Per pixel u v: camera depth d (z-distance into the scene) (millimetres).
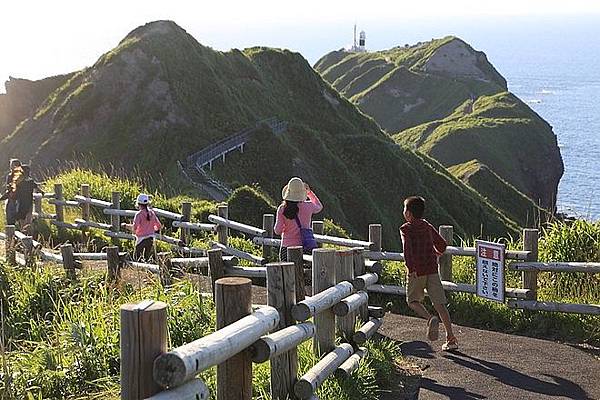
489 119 110375
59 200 15195
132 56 65938
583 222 11000
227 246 12367
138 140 59656
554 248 10570
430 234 7898
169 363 3139
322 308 5547
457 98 129375
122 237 14141
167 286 8547
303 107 77625
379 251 10383
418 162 67375
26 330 8312
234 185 49250
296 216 8867
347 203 58219
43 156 61125
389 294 10086
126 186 18406
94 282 9172
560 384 6941
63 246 9727
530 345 8203
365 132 81812
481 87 132875
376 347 7371
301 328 5020
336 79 155500
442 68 143375
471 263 10852
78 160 58594
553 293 9664
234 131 61000
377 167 64688
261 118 66750
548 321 8844
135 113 62219
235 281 4152
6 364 6402
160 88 63406
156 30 69562
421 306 7914
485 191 77125
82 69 76312
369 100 135125
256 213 21125
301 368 5703
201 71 67125
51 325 7875
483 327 9133
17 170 14109
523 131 106875
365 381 6219
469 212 63031
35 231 14406
